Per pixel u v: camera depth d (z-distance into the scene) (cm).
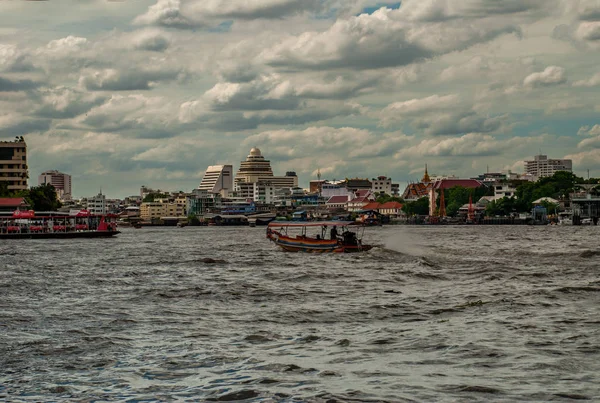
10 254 10300
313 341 3228
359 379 2552
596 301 4319
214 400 2348
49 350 3111
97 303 4638
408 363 2775
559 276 5884
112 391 2475
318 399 2317
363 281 5772
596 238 14400
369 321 3759
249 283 5738
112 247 12500
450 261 7594
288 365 2762
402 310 4112
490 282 5538
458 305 4250
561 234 17062
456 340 3167
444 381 2505
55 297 4988
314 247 9300
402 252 8950
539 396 2314
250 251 10462
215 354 2986
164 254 10106
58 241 15400
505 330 3381
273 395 2373
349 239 9194
